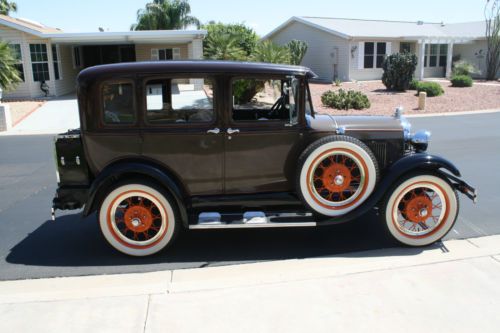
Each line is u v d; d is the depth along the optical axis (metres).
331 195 4.50
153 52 24.77
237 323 3.11
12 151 10.19
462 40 29.44
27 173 8.09
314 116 4.79
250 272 4.07
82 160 4.43
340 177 4.43
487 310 3.21
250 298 3.42
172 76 4.21
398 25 32.06
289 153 4.49
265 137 4.40
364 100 17.53
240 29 31.45
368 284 3.59
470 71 29.56
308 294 3.46
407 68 22.27
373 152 4.68
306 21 29.27
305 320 3.13
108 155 4.34
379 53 27.88
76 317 3.21
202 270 4.14
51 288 3.82
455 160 8.47
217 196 4.55
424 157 4.34
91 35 19.66
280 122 4.40
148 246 4.38
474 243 4.60
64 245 4.80
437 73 31.25
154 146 4.32
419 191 4.53
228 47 19.61
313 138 4.50
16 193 6.82
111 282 3.92
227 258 4.41
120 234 4.38
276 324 3.09
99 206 4.31
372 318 3.14
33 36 20.39
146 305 3.35
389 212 4.43
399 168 4.34
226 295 3.48
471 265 3.88
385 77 22.81
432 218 4.79
